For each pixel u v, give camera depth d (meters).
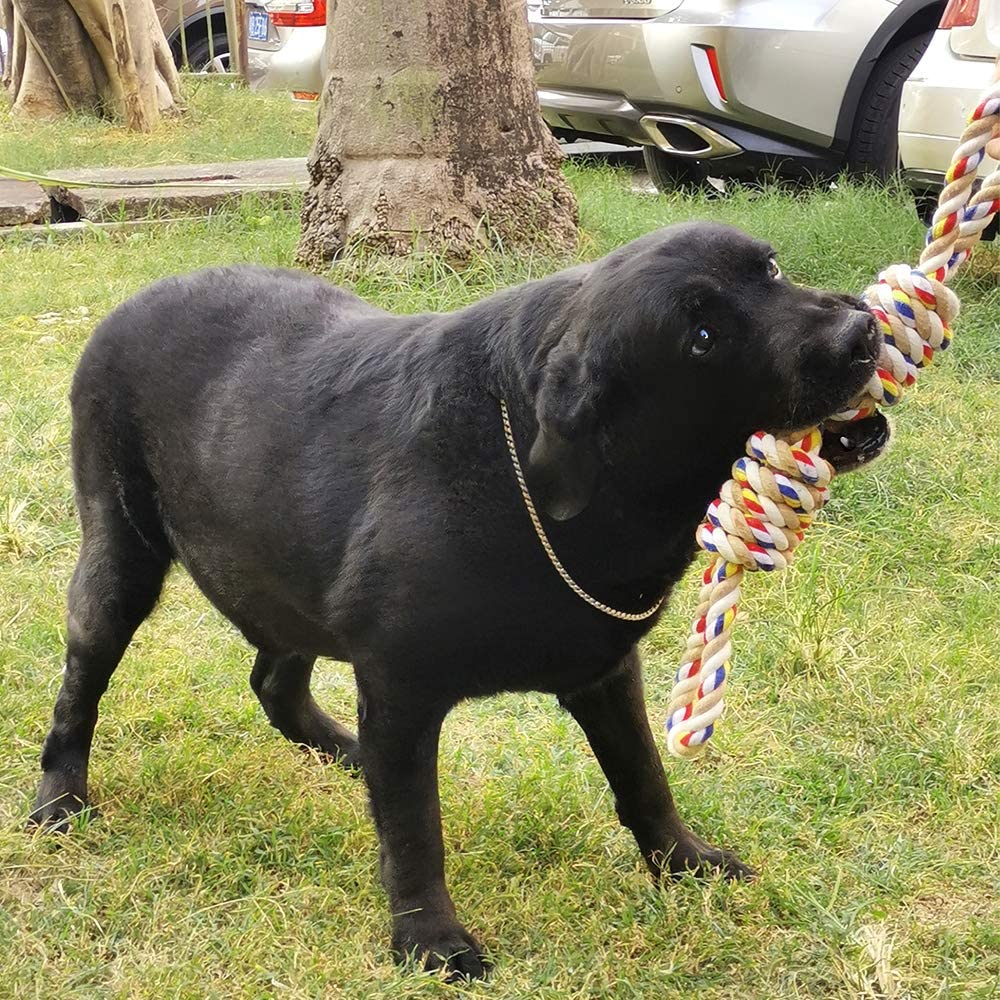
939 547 2.84
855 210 4.05
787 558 1.88
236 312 2.18
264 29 8.01
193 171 5.30
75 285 3.97
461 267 3.65
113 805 2.28
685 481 1.91
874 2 4.61
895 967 2.02
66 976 2.00
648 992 1.99
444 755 2.39
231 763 2.34
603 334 1.86
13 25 7.17
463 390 1.96
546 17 5.21
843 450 1.91
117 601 2.24
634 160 6.26
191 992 1.96
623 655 1.99
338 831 2.21
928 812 2.26
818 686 2.51
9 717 2.44
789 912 2.10
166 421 2.16
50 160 5.71
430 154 3.64
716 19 4.64
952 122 3.73
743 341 1.84
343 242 3.73
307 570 2.05
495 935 2.07
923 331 1.87
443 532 1.93
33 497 2.98
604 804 2.28
